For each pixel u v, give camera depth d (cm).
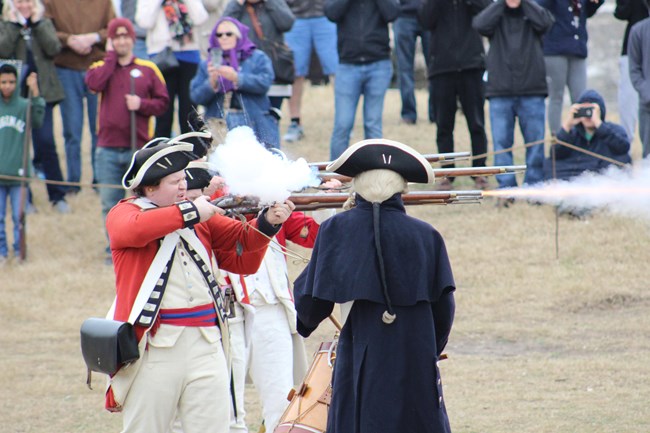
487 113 5666
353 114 4300
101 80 3997
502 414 2388
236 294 1981
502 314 3266
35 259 4153
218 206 1716
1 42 4362
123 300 1689
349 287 1596
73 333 3312
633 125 4597
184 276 1697
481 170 1916
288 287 2089
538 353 2884
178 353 1683
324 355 1830
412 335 1598
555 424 2298
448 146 4403
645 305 3278
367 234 1620
